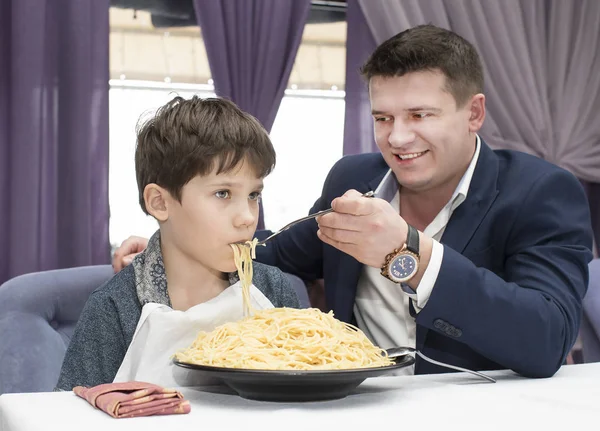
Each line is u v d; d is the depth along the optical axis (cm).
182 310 127
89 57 306
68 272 164
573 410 93
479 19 377
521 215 148
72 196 304
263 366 93
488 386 111
